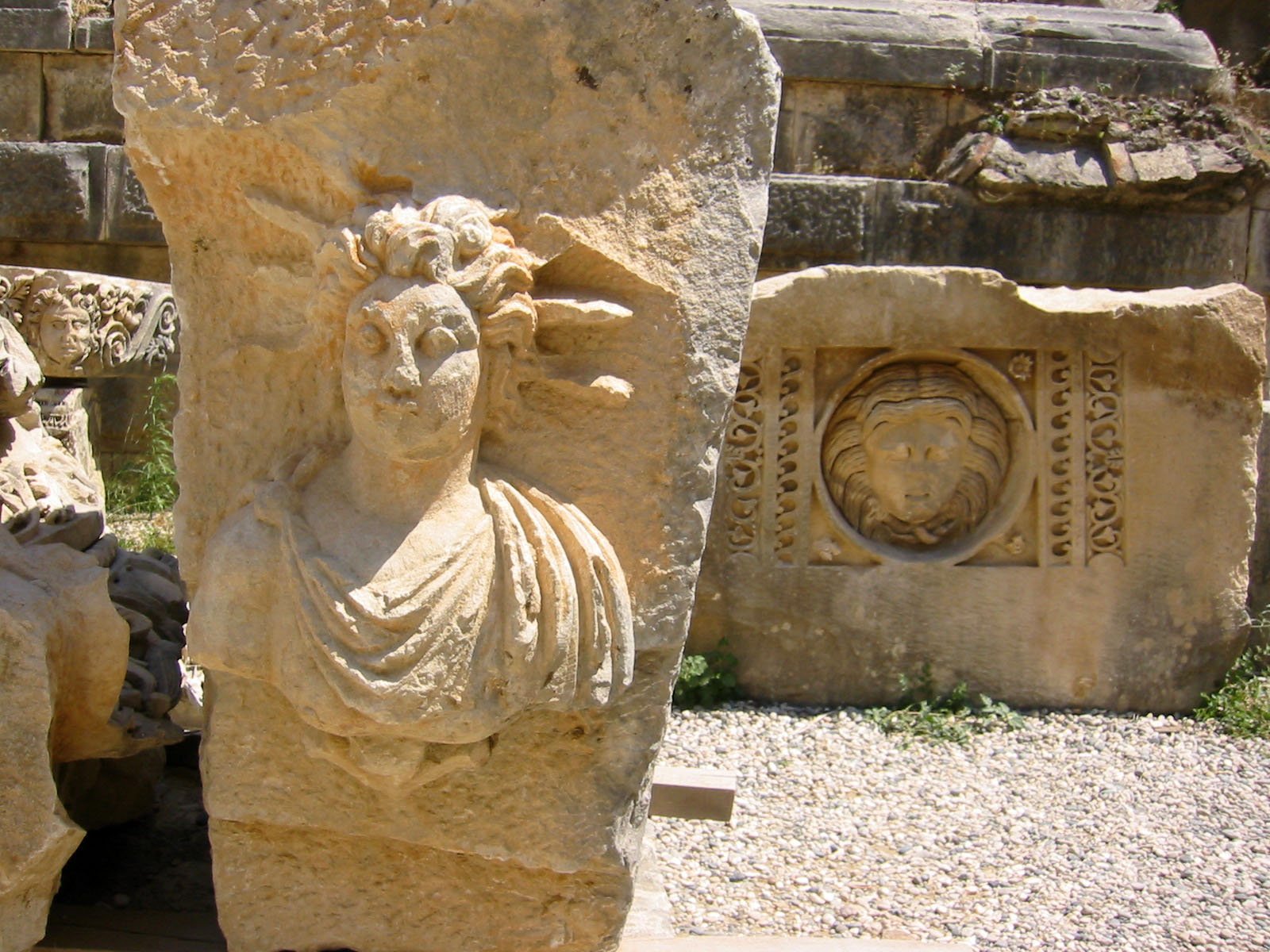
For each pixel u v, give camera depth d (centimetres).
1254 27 767
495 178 185
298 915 203
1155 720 429
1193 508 435
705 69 189
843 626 434
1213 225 662
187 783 281
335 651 173
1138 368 433
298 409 193
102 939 212
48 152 649
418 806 196
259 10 185
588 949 204
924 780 373
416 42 182
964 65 673
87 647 195
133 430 651
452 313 171
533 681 179
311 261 187
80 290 466
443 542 177
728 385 191
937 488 435
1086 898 297
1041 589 436
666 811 283
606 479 190
